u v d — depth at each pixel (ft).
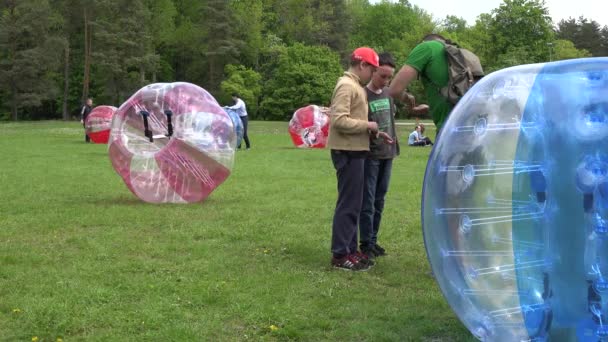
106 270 17.42
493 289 10.21
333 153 17.80
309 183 37.32
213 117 29.01
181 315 13.91
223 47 210.18
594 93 9.53
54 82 201.67
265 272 17.40
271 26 262.67
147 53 198.49
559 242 9.42
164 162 28.63
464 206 10.55
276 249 20.27
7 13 184.14
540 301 9.70
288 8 267.39
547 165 9.57
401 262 18.88
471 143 10.62
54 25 198.08
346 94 17.25
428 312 14.21
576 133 9.42
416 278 17.07
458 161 10.72
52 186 35.42
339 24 272.72
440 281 11.10
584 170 9.28
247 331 13.12
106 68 190.90
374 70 17.81
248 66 231.71
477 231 10.37
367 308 14.43
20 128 120.57
